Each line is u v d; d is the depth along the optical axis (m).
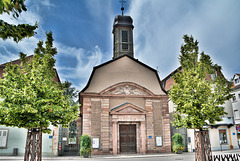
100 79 23.80
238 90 30.33
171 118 30.00
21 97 8.87
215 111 11.55
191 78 11.95
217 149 26.66
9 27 4.42
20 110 8.55
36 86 9.47
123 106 22.78
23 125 9.45
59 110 9.81
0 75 22.98
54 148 21.02
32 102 9.16
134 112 23.03
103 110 22.58
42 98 9.51
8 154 20.80
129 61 25.45
